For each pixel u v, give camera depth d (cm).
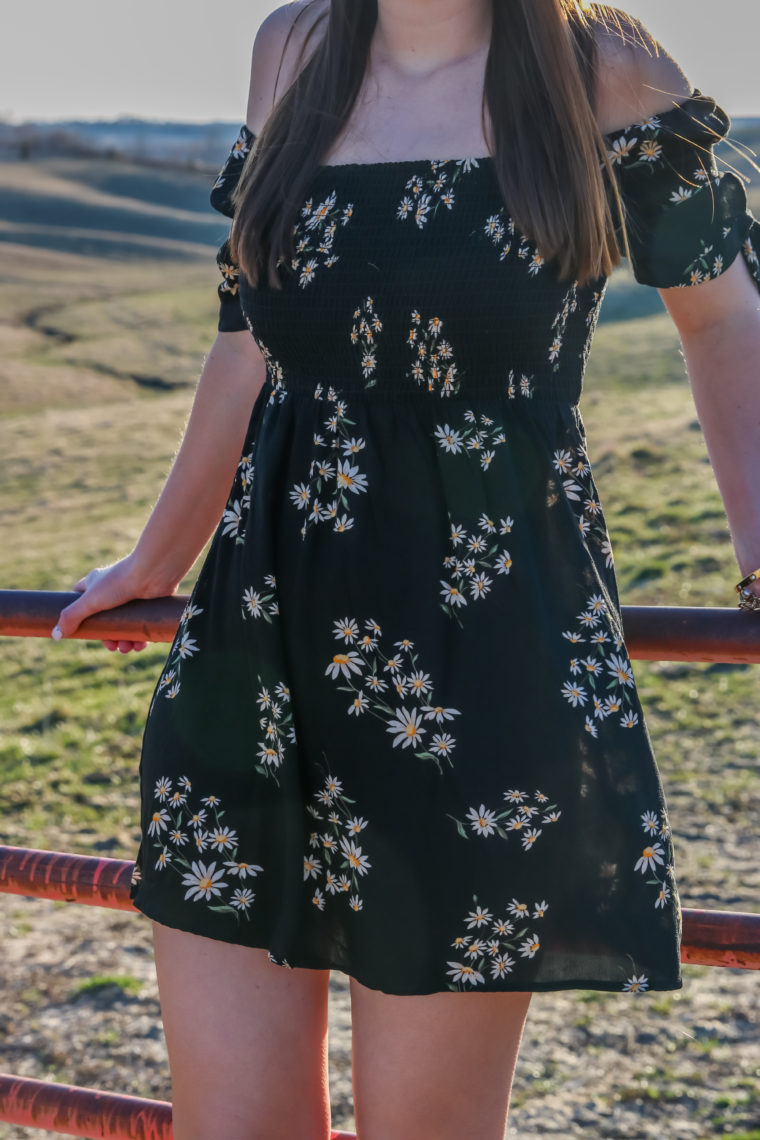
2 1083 160
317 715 125
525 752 119
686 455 1825
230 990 130
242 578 130
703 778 820
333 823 125
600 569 126
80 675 1280
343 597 124
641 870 121
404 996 122
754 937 133
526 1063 492
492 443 122
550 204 120
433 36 130
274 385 134
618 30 132
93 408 4147
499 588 121
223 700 131
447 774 120
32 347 5259
